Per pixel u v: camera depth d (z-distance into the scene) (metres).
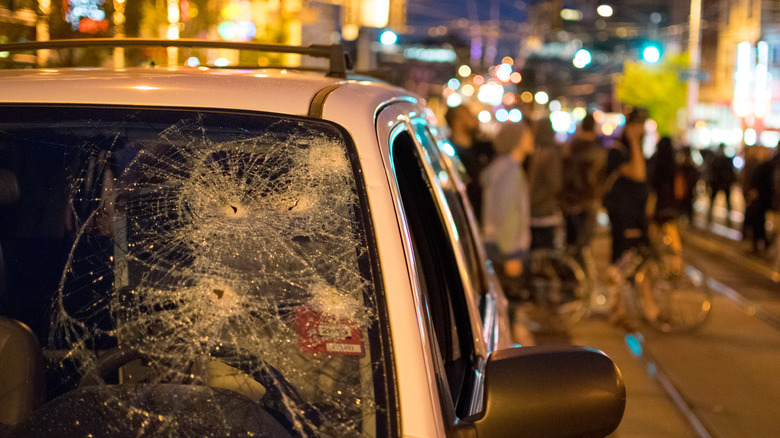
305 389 1.22
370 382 1.20
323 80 1.57
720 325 7.13
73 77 1.49
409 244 1.31
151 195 1.34
